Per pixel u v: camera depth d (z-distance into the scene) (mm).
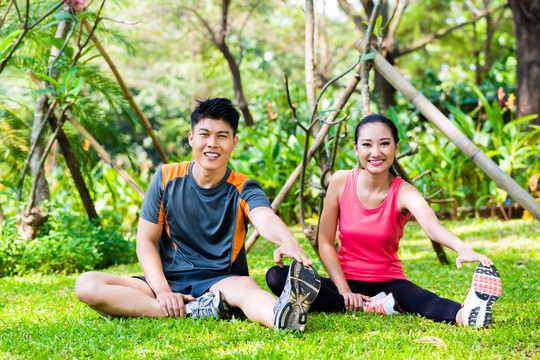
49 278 4012
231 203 2658
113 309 2445
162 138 18656
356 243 2729
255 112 9297
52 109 4387
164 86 18062
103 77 5402
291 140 6988
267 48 15461
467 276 3623
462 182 6910
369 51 3553
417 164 6832
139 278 2648
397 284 2654
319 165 3850
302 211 3646
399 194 2666
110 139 5613
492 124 6641
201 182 2654
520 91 7820
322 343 2078
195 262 2660
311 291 2176
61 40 3992
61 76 4770
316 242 3641
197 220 2658
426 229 2482
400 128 7105
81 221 4801
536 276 3541
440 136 6828
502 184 3355
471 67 15547
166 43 13867
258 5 12945
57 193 7238
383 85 9758
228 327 2309
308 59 3850
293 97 9141
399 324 2359
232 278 2562
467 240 5344
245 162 7094
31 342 2145
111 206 7203
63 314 2688
